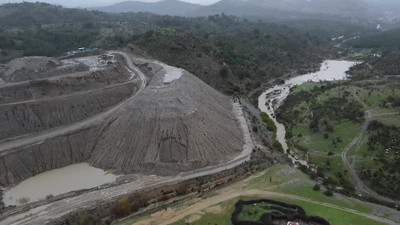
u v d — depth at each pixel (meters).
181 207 77.88
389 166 95.06
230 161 97.62
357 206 76.38
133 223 73.19
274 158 101.62
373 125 114.69
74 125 106.62
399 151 99.38
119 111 107.88
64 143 100.25
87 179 92.00
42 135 101.69
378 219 71.19
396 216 72.44
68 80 117.94
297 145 114.75
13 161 93.00
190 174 91.88
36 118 105.44
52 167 97.00
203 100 118.25
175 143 97.12
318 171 97.75
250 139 110.75
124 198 81.94
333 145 110.12
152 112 102.25
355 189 90.00
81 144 101.88
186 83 120.25
